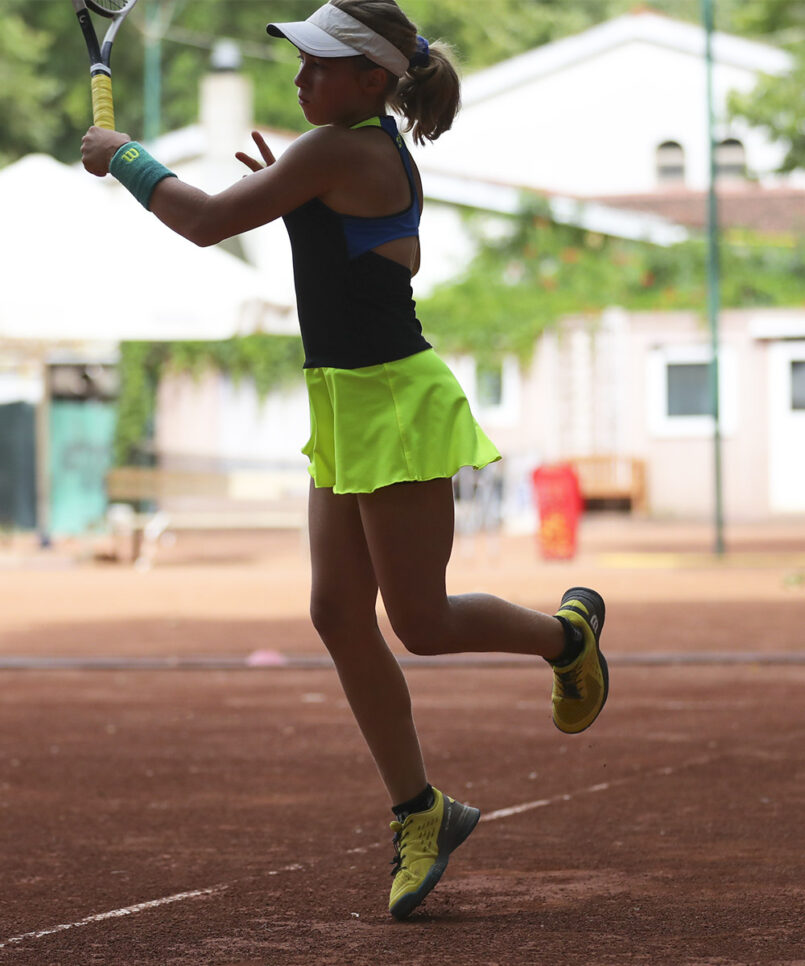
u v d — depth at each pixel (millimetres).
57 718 19719
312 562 10094
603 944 9125
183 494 52750
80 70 114625
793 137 86062
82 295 42750
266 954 9023
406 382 9523
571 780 15086
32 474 73000
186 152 80438
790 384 77625
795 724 18469
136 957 8984
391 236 9539
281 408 78188
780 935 9273
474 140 90188
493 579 43906
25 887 10875
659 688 22047
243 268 44125
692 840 12227
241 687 22828
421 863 9898
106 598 39344
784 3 100875
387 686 10125
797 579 43000
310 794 14609
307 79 9711
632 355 78062
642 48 89812
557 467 52625
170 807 13961
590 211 80875
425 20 118625
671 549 57406
